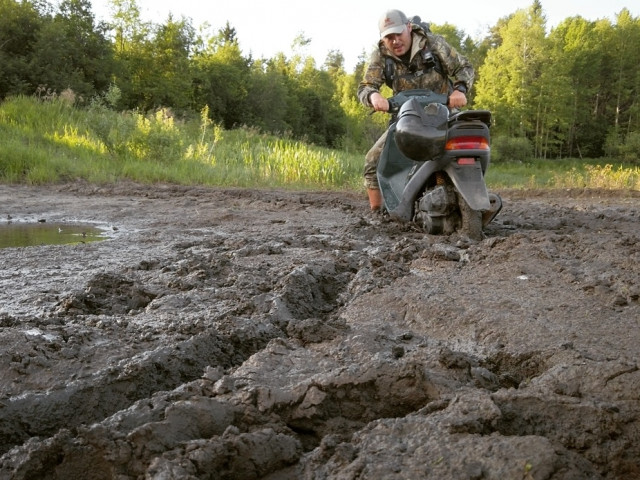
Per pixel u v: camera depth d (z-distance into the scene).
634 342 2.86
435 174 5.98
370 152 7.22
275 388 2.25
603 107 78.50
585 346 2.81
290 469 1.88
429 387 2.28
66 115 19.69
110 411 2.43
